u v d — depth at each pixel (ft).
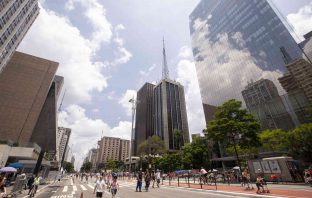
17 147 133.80
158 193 61.87
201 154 221.05
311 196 41.06
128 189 77.20
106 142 600.80
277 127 204.74
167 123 479.82
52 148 191.21
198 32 414.41
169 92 544.21
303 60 201.87
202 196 52.29
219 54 328.90
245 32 283.79
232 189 63.41
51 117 230.27
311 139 90.17
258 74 244.42
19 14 157.89
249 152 131.54
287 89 206.80
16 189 54.03
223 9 350.02
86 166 543.80
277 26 236.84
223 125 102.27
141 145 364.17
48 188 85.71
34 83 242.37
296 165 80.84
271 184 74.28
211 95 321.32
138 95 633.20
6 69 237.04
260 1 270.26
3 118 210.59
